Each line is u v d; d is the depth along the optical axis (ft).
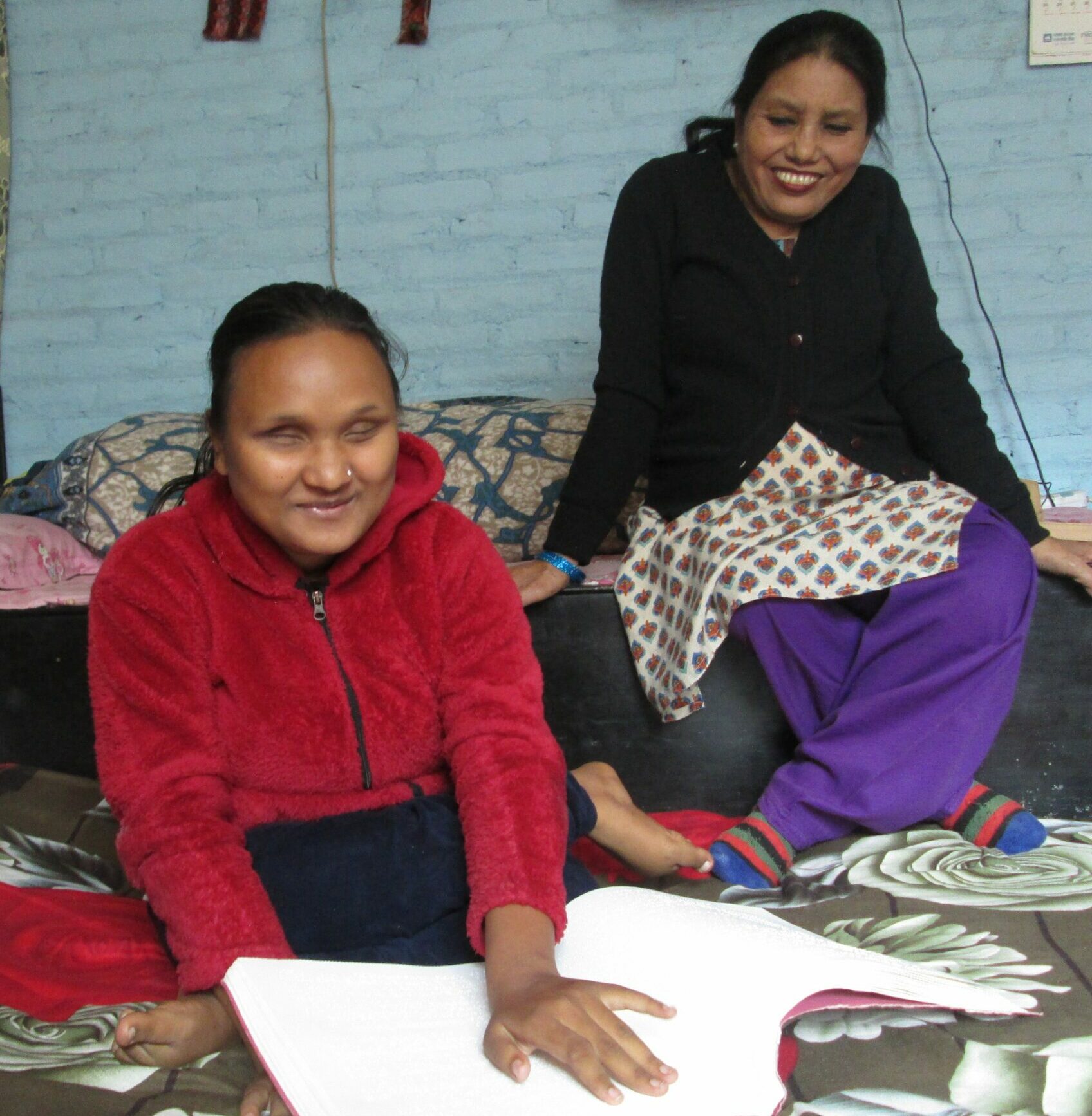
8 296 9.64
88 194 9.46
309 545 3.54
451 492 6.94
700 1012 3.02
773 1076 2.77
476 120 8.94
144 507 7.19
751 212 5.32
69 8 9.31
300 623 3.80
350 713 3.78
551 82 8.82
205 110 9.25
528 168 8.93
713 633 4.90
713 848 4.60
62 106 9.41
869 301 5.24
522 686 3.78
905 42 8.39
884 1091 2.97
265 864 3.56
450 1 8.84
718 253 5.26
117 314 9.55
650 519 5.44
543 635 5.40
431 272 9.14
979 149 8.43
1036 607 5.17
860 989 3.20
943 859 4.60
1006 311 8.55
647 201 5.46
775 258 5.21
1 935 3.94
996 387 8.66
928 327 5.35
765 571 4.79
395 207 9.11
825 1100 2.93
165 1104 2.96
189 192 9.34
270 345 3.41
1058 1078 3.01
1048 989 3.52
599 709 5.41
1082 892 4.24
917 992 3.23
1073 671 5.19
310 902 3.52
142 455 7.34
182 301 9.46
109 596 3.67
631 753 5.41
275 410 3.36
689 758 5.38
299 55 9.09
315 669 3.79
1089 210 8.37
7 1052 3.23
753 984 3.15
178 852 3.34
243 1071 3.16
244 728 3.74
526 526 6.88
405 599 3.90
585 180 8.87
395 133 9.04
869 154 8.50
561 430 7.09
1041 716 5.24
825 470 5.16
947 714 4.65
